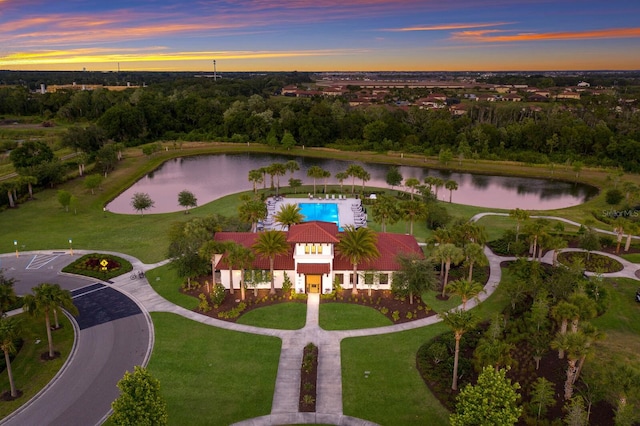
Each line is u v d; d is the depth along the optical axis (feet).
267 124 585.22
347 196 354.13
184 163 489.67
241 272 187.93
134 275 209.97
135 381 105.29
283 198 346.13
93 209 314.96
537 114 611.06
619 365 140.26
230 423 123.65
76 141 436.76
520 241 241.55
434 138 539.29
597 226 278.46
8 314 176.35
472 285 145.79
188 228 215.51
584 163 460.55
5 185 304.30
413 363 149.69
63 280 205.16
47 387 136.77
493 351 128.16
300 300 190.70
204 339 162.71
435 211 279.08
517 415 102.42
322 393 135.54
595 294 175.01
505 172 446.60
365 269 195.31
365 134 562.25
